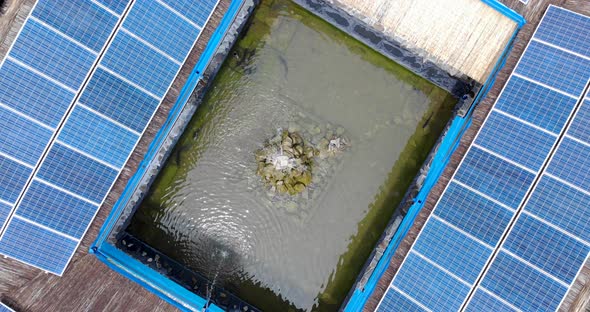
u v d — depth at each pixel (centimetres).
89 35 886
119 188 975
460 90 1117
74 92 899
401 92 1160
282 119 1160
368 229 1166
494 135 929
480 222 914
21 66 874
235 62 1146
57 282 994
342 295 1161
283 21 1139
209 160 1162
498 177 914
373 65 1158
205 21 939
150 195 1154
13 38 888
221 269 1154
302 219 1164
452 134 1052
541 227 882
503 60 1001
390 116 1163
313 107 1163
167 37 922
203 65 994
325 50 1156
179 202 1161
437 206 945
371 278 1022
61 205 930
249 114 1159
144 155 988
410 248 950
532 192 892
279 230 1164
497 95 955
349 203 1170
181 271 1141
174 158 1152
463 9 993
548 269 870
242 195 1163
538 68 919
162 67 935
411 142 1164
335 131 1161
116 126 933
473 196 924
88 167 932
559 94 898
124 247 1122
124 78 918
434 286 926
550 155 890
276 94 1160
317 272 1170
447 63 1038
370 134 1164
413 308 931
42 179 912
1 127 888
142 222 1151
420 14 1008
